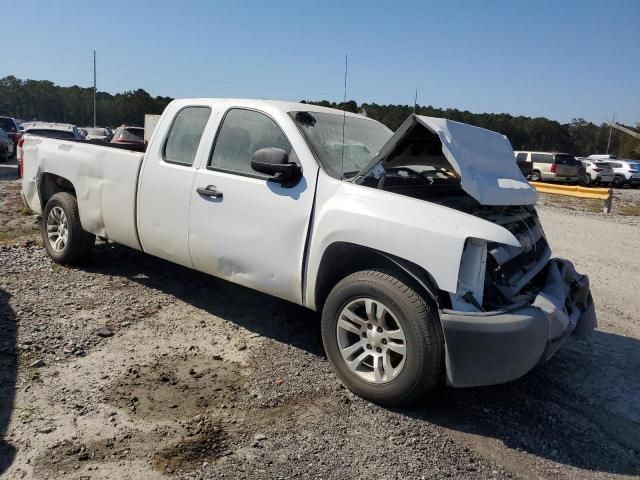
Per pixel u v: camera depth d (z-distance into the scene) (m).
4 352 3.88
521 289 3.75
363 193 3.71
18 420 3.11
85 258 6.00
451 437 3.29
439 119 3.84
